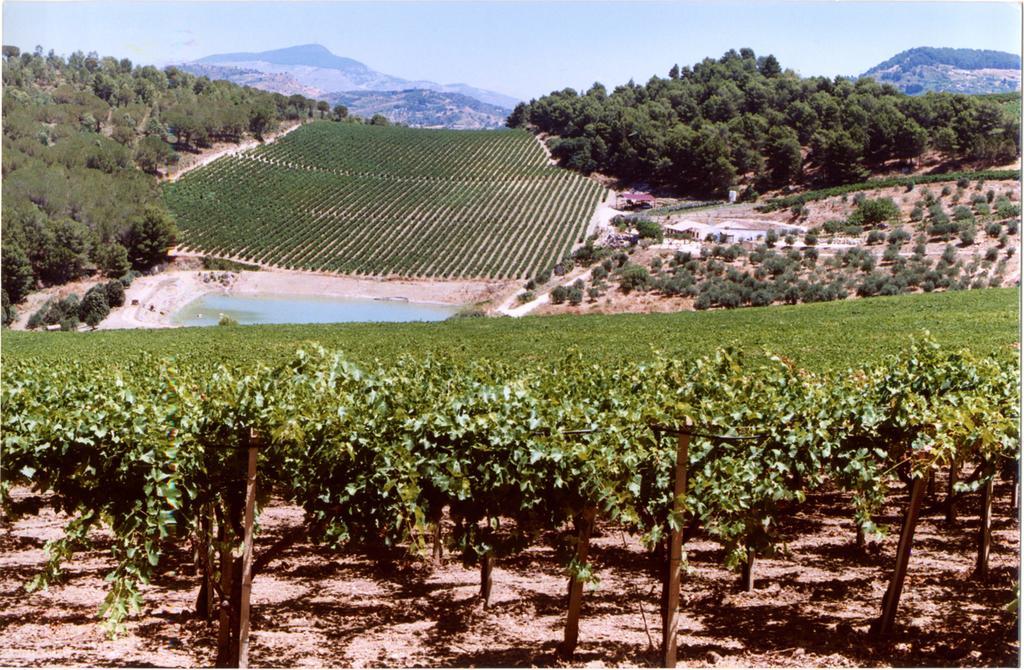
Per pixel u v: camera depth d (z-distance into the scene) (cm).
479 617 1078
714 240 9744
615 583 1221
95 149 13000
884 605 986
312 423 890
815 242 8738
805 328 4534
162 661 919
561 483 891
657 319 5616
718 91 17475
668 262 8519
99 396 1021
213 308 8994
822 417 994
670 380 1167
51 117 14262
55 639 982
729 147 14625
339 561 1324
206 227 12169
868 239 8619
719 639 989
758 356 3008
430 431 918
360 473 916
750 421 992
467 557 967
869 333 4106
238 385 895
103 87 16725
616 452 923
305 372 995
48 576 902
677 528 886
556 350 3925
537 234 12294
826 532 1427
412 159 16850
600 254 9788
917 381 1141
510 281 10200
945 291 5978
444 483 894
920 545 1327
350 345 4353
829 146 13388
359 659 934
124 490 898
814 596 1127
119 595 866
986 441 929
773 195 13762
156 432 868
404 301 9644
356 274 10800
